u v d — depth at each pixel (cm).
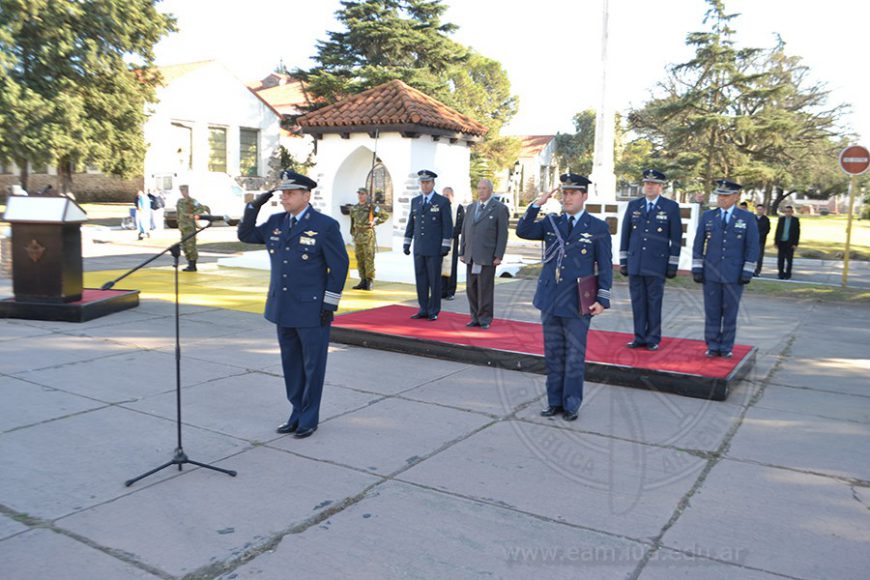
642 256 657
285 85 5869
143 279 1285
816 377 681
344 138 1421
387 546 339
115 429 496
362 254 1176
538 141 6325
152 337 797
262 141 4409
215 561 323
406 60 3241
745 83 2969
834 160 3098
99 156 2648
